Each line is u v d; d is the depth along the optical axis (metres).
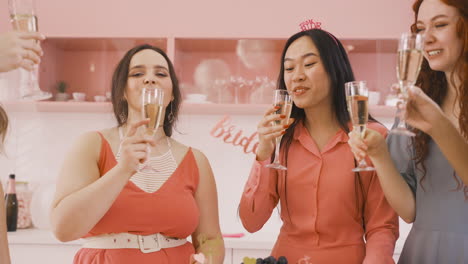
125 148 1.31
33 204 3.14
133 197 1.52
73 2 3.46
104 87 3.51
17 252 2.83
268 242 2.82
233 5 3.43
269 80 3.29
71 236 1.42
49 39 3.26
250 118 3.47
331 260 1.60
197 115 3.48
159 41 3.30
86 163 1.56
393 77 3.40
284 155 1.73
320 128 1.74
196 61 3.51
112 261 1.47
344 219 1.62
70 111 3.45
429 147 1.50
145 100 1.26
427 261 1.46
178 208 1.56
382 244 1.57
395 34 3.28
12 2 1.30
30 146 3.46
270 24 3.42
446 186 1.46
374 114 3.29
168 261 1.53
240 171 3.46
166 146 1.70
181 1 3.45
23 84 1.37
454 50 1.37
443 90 1.56
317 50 1.67
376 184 1.64
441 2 1.36
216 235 1.71
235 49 3.47
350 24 3.40
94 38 3.23
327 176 1.65
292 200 1.68
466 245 1.40
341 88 1.69
